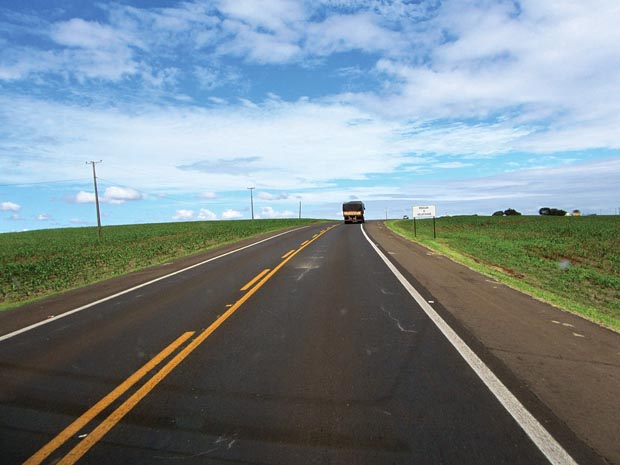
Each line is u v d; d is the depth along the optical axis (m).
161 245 27.98
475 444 3.15
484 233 36.38
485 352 5.27
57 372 4.94
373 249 19.39
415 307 7.86
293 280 11.27
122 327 7.00
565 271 16.78
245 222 67.38
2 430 3.54
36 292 13.34
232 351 5.53
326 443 3.20
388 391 4.14
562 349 5.38
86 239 38.78
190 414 3.74
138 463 3.00
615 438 3.21
